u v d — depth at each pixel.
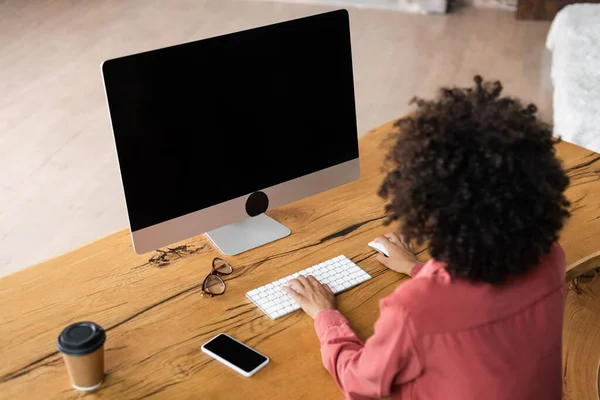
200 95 1.48
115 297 1.50
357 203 1.83
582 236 1.69
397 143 1.06
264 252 1.65
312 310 1.43
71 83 4.30
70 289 1.52
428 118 1.03
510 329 1.03
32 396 1.26
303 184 1.70
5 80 4.34
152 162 1.47
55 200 3.21
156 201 1.50
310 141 1.68
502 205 0.96
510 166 0.96
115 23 5.17
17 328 1.41
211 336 1.40
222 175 1.57
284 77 1.59
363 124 3.80
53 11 5.38
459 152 0.98
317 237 1.70
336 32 1.63
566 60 3.27
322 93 1.66
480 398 1.03
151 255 1.63
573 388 1.63
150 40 4.88
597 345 1.74
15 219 3.08
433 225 0.99
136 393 1.26
